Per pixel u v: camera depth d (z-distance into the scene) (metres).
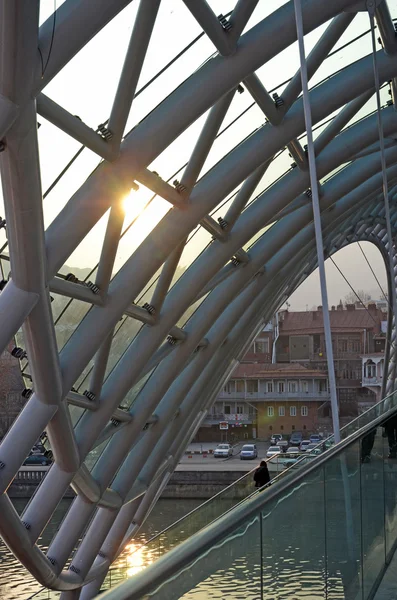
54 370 16.23
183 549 3.43
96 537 26.44
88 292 17.44
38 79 9.92
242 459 90.06
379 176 30.94
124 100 13.92
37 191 11.80
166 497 72.44
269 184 25.00
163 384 25.64
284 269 33.06
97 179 15.16
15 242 12.65
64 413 18.09
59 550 23.02
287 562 5.16
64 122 12.99
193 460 91.25
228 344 32.25
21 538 19.16
